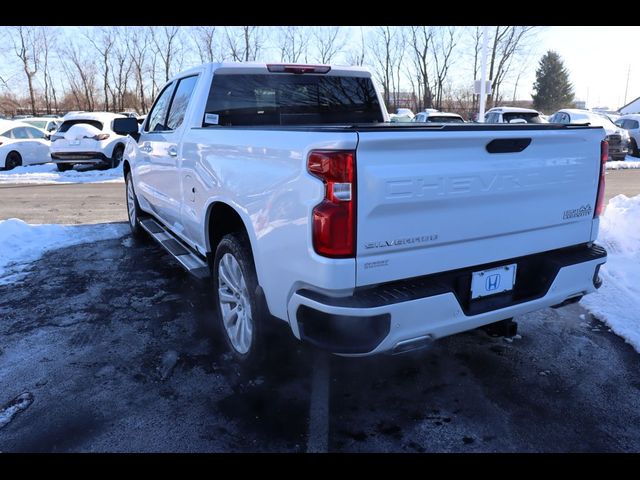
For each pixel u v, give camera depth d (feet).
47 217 27.84
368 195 7.68
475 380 10.79
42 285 16.49
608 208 23.16
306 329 8.59
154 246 21.20
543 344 12.41
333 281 7.79
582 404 9.91
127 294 15.71
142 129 19.31
